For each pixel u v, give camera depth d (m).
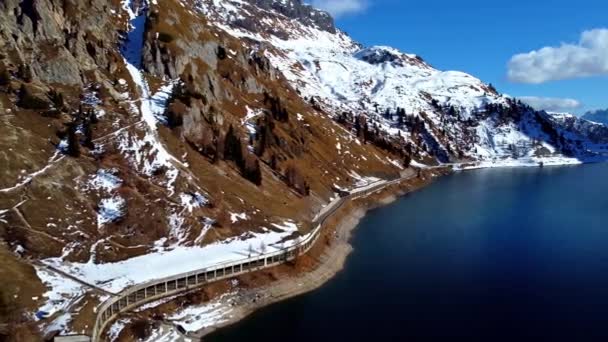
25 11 121.94
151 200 101.38
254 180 127.75
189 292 87.19
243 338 77.94
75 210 92.06
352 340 77.38
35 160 95.44
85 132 107.38
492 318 84.75
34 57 116.88
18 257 78.75
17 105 105.00
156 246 93.94
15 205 86.75
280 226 114.00
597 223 148.00
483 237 132.88
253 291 92.06
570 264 110.88
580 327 81.62
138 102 127.56
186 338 77.31
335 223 137.38
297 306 89.50
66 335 66.25
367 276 104.12
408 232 138.75
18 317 67.62
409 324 82.44
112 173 102.06
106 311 75.44
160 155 113.19
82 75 123.62
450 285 99.06
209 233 101.38
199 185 112.06
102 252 87.19
